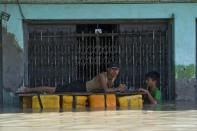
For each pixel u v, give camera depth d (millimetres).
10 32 31219
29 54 31766
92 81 28938
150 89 29938
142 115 23406
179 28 31688
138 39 31922
